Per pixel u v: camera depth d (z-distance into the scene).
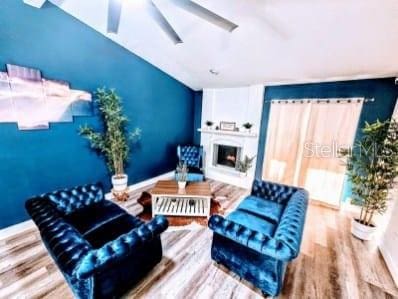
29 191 2.59
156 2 2.16
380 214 2.72
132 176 4.02
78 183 3.13
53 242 1.42
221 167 4.80
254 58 2.96
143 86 3.88
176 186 3.19
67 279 1.59
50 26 2.51
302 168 3.68
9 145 2.35
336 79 3.17
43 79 2.53
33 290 1.74
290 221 1.77
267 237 1.53
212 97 4.79
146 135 4.14
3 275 1.88
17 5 2.22
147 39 3.09
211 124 4.82
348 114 3.16
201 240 2.51
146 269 1.82
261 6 1.92
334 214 3.29
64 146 2.87
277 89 3.86
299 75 3.19
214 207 3.38
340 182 3.35
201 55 3.24
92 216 2.21
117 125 3.20
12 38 2.22
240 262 1.78
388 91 2.89
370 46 2.13
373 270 2.12
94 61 3.04
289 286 1.87
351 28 1.93
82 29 2.82
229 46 2.79
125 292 1.67
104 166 3.47
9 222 2.46
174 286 1.82
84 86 2.97
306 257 2.28
